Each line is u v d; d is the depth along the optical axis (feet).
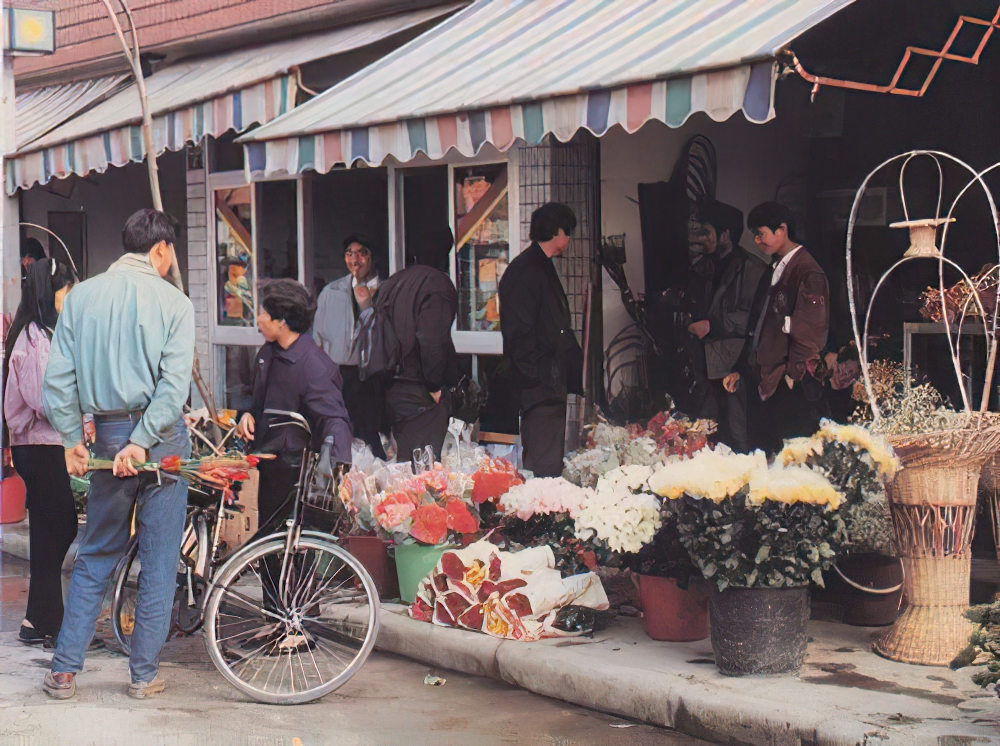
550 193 25.35
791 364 21.08
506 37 23.76
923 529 15.83
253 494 20.71
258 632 16.72
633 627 18.06
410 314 24.08
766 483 14.74
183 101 28.09
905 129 26.50
